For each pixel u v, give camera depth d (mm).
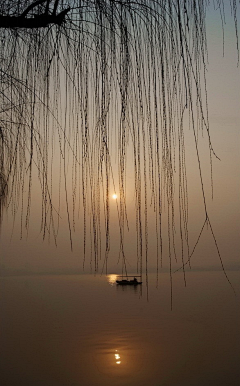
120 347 16297
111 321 22766
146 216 2250
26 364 13648
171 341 17328
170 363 13836
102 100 2322
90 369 13133
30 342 17312
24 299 36938
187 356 14758
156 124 2312
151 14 2398
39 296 39656
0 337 18453
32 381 11703
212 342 17000
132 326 20969
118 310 27156
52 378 12047
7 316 25516
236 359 14266
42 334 19172
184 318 23250
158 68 2342
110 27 2389
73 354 15195
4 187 2309
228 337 17922
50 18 2383
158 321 22438
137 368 13125
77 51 2393
